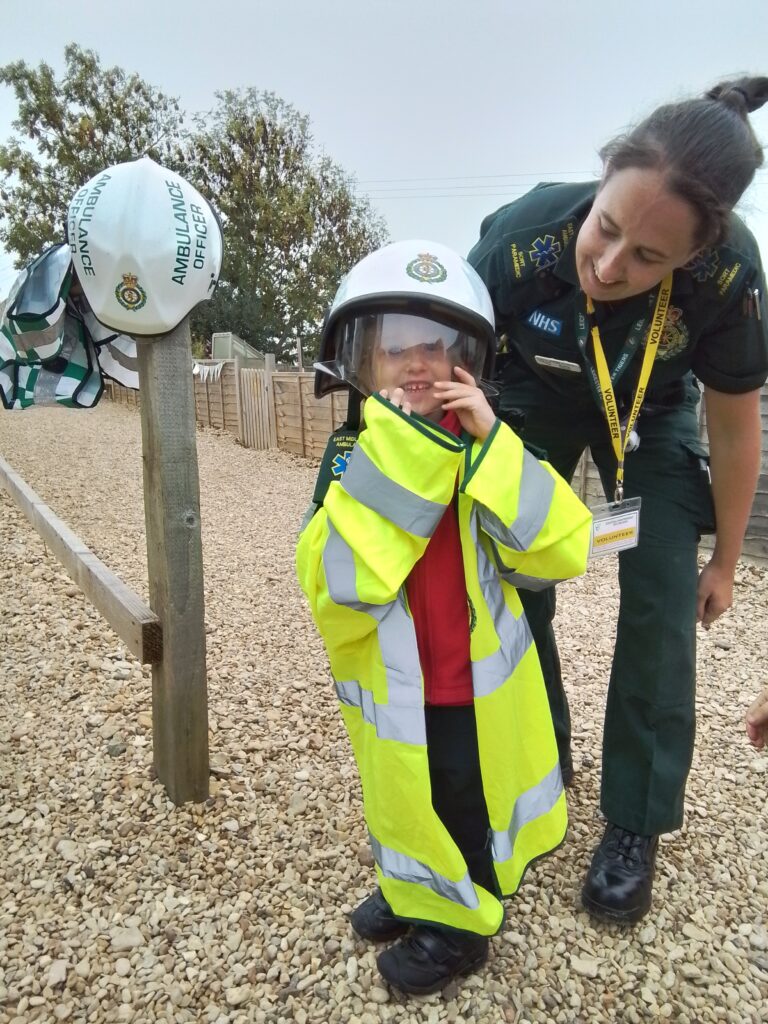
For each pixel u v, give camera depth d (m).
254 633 3.64
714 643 3.63
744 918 1.82
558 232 1.51
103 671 3.12
